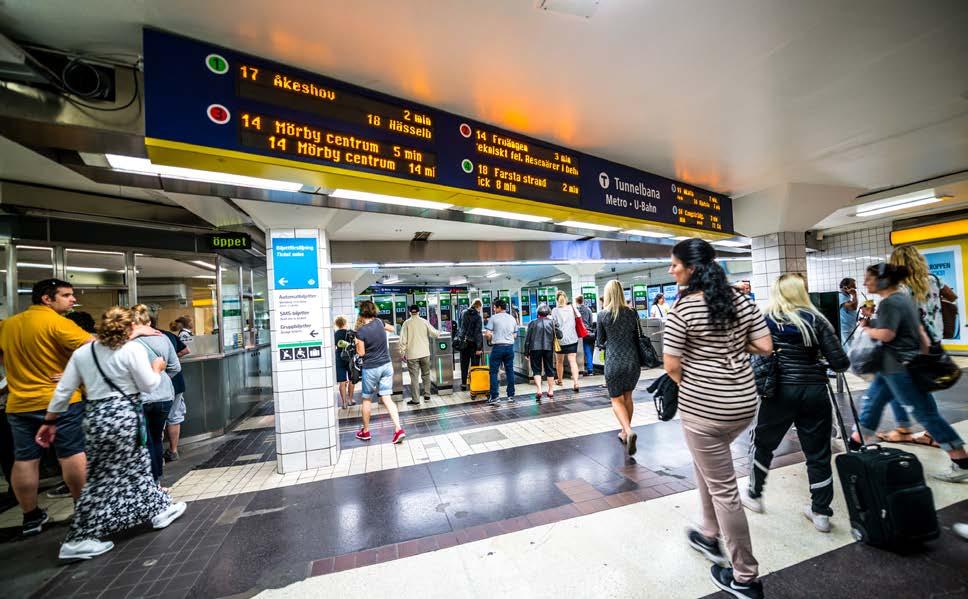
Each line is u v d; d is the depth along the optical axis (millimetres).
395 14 2178
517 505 3084
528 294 19750
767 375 2520
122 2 1957
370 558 2506
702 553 2338
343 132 2727
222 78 2320
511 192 3621
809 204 5879
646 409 5691
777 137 4074
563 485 3383
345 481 3744
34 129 2260
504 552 2484
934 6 2322
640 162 4633
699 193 5645
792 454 3758
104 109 2338
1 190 4168
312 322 4133
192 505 3387
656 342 9383
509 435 4840
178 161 2219
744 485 3137
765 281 6527
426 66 2668
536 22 2307
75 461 3059
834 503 2854
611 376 4059
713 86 3098
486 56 2600
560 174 4027
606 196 4438
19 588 2383
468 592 2152
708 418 1862
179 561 2584
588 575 2225
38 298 3205
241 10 2076
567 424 5152
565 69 2797
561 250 9531
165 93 2152
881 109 3578
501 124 3557
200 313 5969
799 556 2268
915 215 9219
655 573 2209
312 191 3158
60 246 4621
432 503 3201
